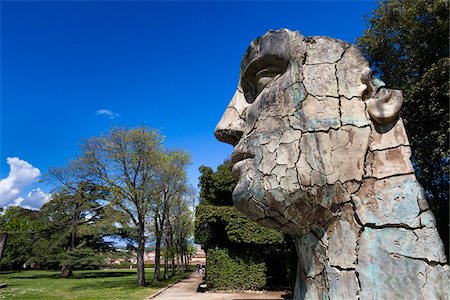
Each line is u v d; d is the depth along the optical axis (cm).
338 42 204
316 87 195
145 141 1761
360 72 198
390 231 176
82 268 3369
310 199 187
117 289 1686
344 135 189
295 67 199
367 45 950
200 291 1482
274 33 205
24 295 1461
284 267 1485
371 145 189
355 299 174
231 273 1440
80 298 1340
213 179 1862
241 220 1377
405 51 915
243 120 222
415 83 814
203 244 1553
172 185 1922
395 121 191
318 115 191
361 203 183
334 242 186
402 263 170
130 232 2648
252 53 213
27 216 3556
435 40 832
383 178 184
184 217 2830
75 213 2839
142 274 1827
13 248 3117
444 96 755
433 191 839
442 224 812
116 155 1734
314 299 192
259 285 1422
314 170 186
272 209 196
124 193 1767
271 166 193
